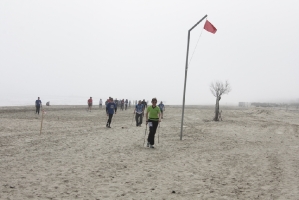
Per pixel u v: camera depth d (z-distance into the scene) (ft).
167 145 43.21
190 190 21.50
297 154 38.75
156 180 23.98
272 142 51.06
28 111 111.75
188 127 72.08
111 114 63.26
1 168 25.82
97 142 42.45
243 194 20.80
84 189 20.90
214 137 54.95
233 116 130.00
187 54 51.16
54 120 77.00
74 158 31.09
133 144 42.27
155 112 39.78
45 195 19.29
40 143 39.65
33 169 25.89
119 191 20.75
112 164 29.07
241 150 41.06
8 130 52.16
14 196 18.83
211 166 29.91
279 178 25.61
